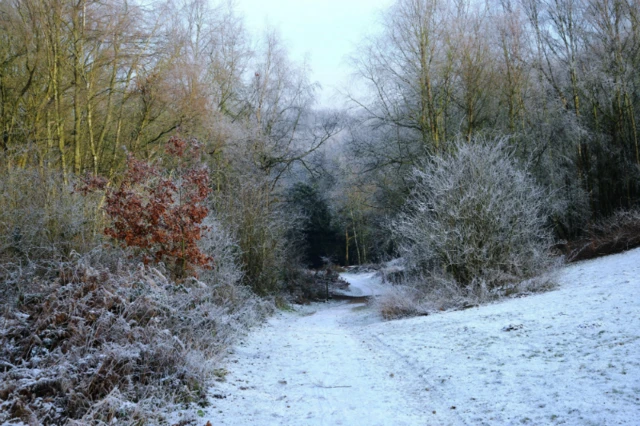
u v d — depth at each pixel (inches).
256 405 223.8
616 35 804.0
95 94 553.6
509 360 263.3
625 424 158.6
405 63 865.5
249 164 812.0
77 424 166.4
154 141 684.7
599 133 830.5
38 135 488.7
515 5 882.1
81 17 517.3
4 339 215.3
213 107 774.5
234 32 943.7
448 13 820.0
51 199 384.8
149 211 386.3
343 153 1077.1
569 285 519.5
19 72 514.0
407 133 941.8
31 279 292.8
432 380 255.0
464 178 596.4
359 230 2006.6
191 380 235.0
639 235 685.9
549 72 896.9
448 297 571.2
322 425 195.2
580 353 248.7
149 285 300.0
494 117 866.1
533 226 613.9
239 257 667.4
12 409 171.0
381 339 404.5
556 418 175.5
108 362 207.5
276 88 1066.1
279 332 501.0
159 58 636.1
